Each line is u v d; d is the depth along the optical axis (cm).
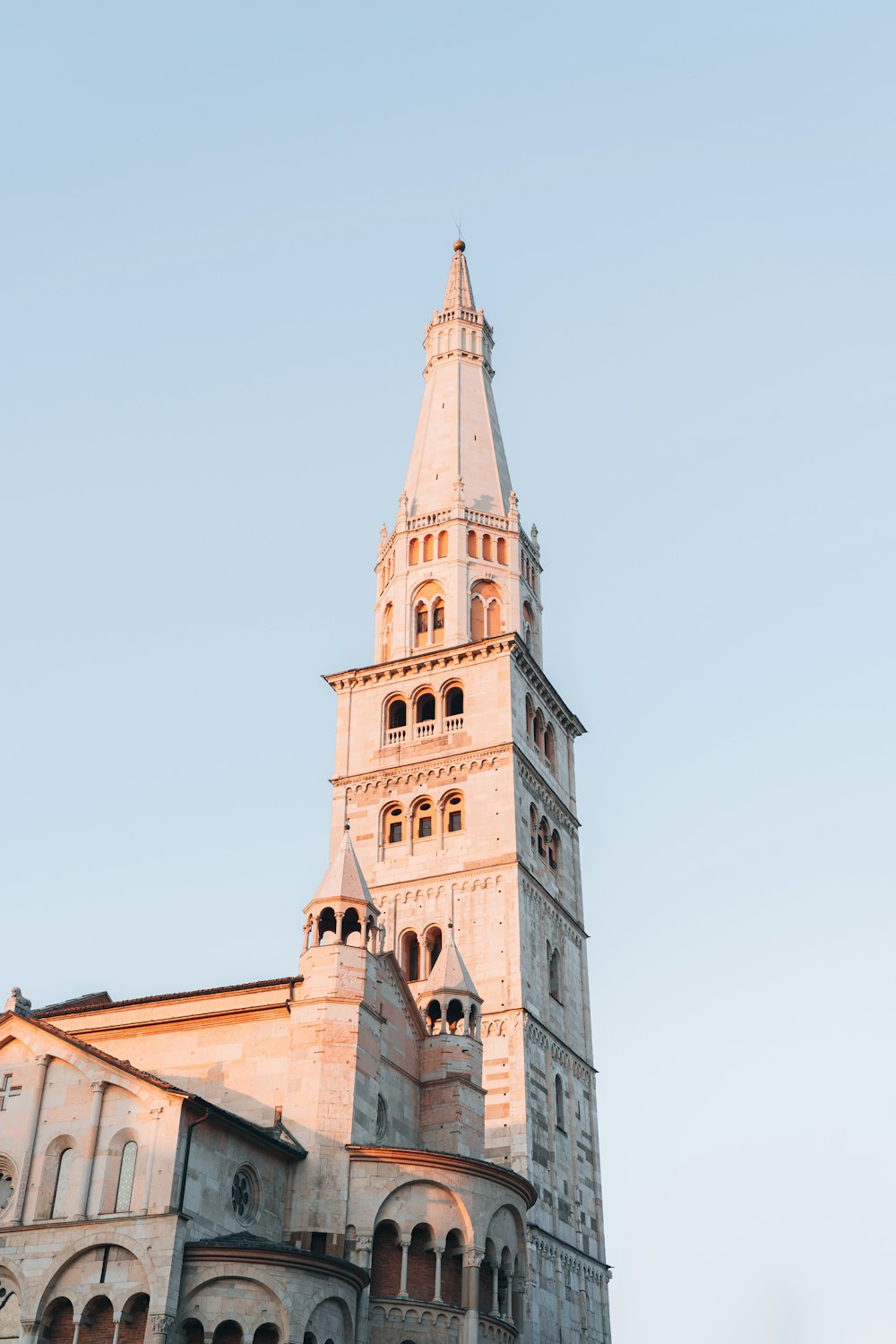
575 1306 7125
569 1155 7519
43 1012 6306
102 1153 4812
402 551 9312
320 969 5666
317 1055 5466
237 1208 4981
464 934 7700
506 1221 5650
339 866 5975
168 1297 4450
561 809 8856
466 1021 6394
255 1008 5681
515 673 8612
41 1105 4981
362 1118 5459
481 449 9794
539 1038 7500
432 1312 5134
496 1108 7094
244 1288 4581
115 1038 5916
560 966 8131
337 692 8981
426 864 8031
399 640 9038
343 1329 4809
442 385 10225
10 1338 4606
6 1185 4928
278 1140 5191
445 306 10700
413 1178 5309
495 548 9350
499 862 7838
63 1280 4647
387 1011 5981
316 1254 4675
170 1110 4778
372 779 8488
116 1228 4622
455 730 8425
